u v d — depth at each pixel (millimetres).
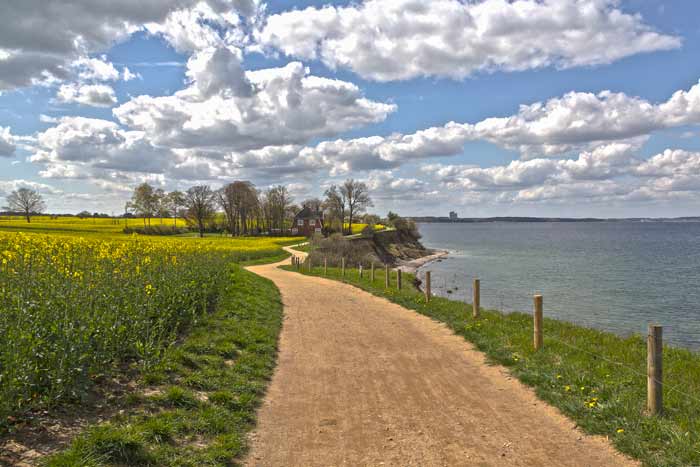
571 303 29891
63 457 4844
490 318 13969
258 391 7973
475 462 5551
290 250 67500
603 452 5758
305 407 7359
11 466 4762
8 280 8734
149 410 6434
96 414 6176
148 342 8172
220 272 17422
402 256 79562
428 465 5492
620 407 6672
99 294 8539
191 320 11422
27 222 100312
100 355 7117
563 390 7664
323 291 22391
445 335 12531
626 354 9812
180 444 5719
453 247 102625
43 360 6270
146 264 12656
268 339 11352
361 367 9586
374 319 14914
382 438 6227
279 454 5781
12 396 5500
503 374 9016
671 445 5633
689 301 30500
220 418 6430
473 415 6984
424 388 8258
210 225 112500
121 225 98438
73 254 12594
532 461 5555
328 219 116688
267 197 115125
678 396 7078
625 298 31859
